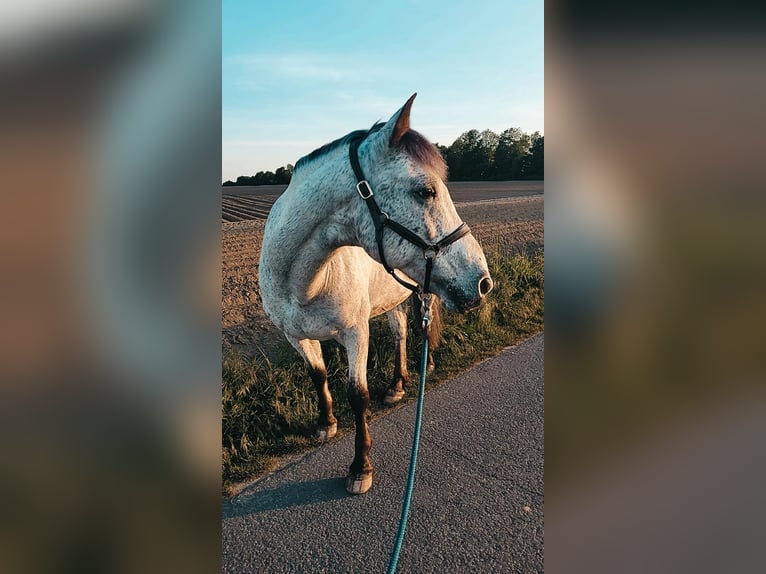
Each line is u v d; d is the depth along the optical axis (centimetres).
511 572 203
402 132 188
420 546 217
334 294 243
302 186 215
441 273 191
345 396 360
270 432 312
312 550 216
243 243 891
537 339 483
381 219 191
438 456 287
